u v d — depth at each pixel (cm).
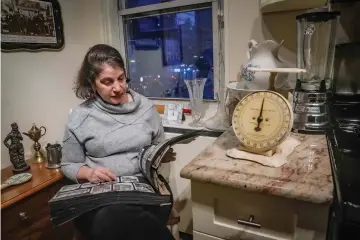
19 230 135
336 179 62
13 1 152
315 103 103
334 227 58
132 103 126
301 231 71
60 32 180
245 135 86
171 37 190
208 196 82
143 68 209
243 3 146
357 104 117
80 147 124
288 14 136
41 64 172
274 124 83
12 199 129
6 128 156
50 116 181
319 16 106
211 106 182
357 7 116
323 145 93
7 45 151
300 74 119
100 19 199
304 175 73
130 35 209
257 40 147
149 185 104
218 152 93
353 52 120
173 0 181
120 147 120
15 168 151
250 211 77
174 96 200
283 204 72
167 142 111
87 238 95
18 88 160
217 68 175
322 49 120
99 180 107
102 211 90
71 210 89
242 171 78
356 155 75
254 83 110
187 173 80
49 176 148
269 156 83
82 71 123
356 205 52
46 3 170
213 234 84
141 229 89
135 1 200
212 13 168
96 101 124
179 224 167
